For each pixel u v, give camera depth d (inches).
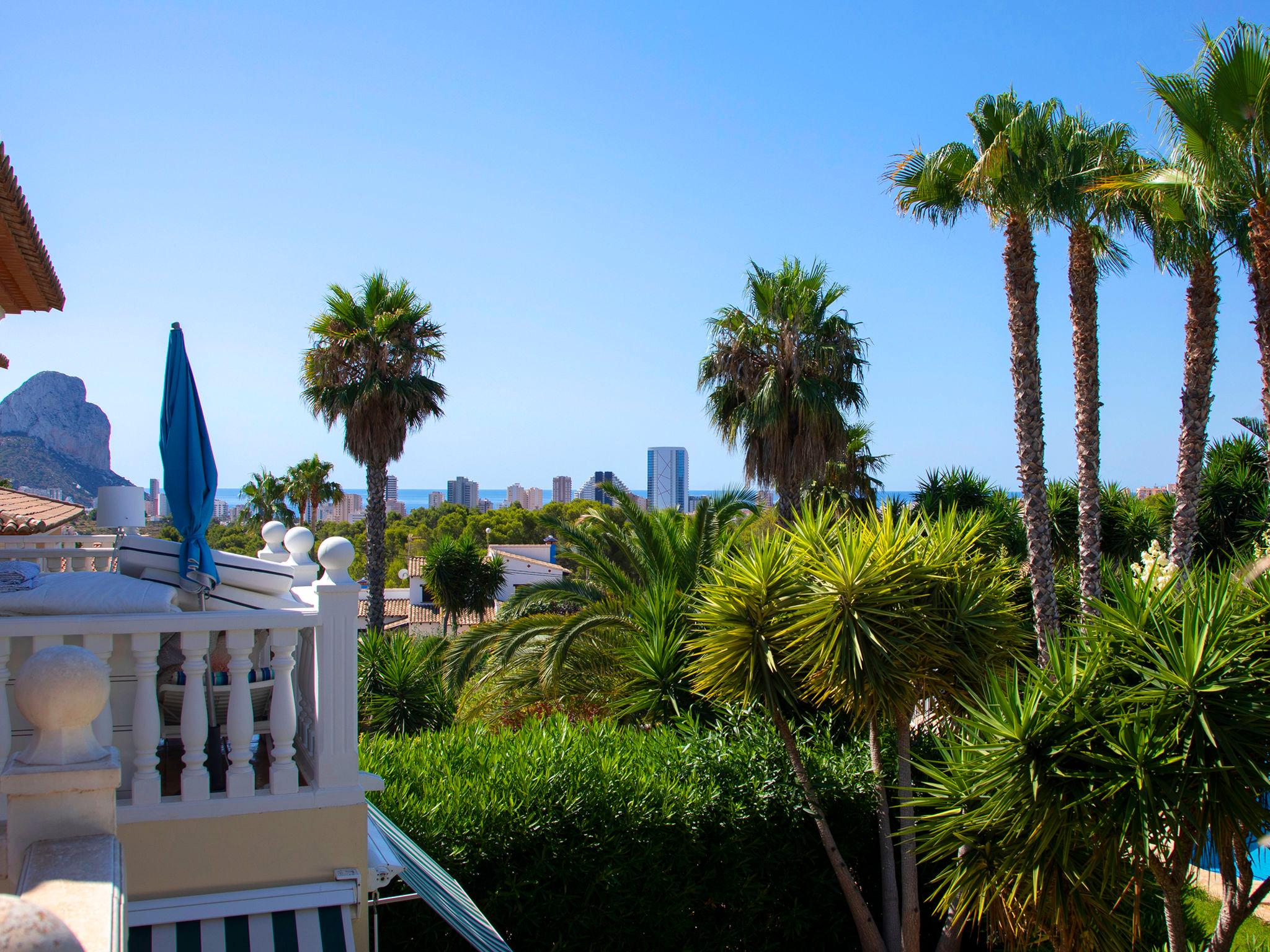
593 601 571.2
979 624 293.6
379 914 232.8
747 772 311.6
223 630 162.1
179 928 147.8
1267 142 408.5
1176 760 223.3
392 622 1651.1
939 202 586.9
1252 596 245.4
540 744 296.8
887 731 343.6
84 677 95.4
